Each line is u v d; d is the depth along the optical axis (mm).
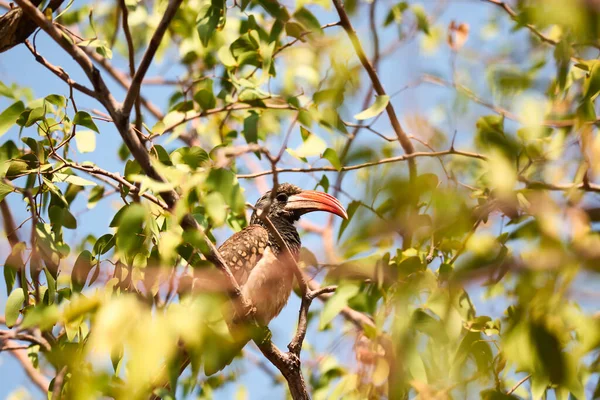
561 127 7934
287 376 8117
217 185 6172
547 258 4746
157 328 4297
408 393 7473
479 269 5352
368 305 6738
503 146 5785
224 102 10219
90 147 8141
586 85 7391
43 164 7918
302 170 9633
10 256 7504
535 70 9742
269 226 7762
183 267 8266
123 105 6816
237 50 9812
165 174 6523
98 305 4695
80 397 4480
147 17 12094
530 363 5047
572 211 5191
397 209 4734
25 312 7520
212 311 5270
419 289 6484
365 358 8172
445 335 6363
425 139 8523
